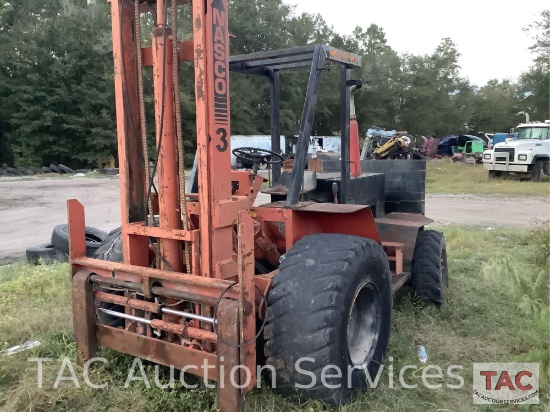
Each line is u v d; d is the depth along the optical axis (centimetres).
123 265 323
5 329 412
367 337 340
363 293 332
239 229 267
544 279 457
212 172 296
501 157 1902
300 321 285
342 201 397
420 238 502
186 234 304
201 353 288
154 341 307
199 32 286
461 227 962
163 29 298
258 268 377
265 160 398
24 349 377
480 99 6194
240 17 3228
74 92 2944
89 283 331
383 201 525
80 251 343
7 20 3338
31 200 1444
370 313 342
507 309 483
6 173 2462
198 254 306
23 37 3011
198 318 289
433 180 1955
